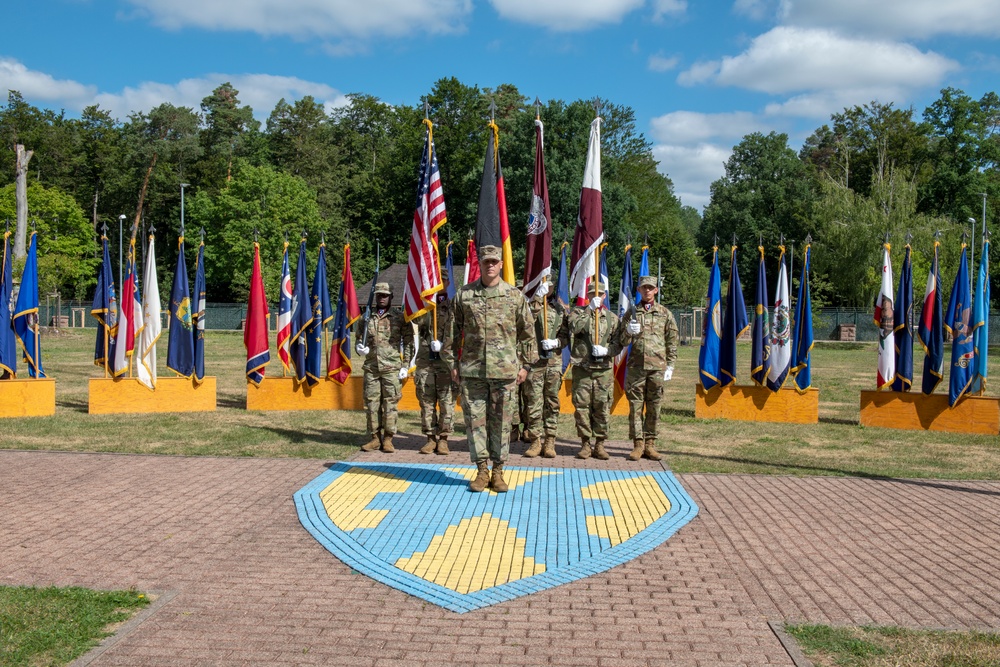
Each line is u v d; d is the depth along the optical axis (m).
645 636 4.78
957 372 12.49
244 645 4.60
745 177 75.31
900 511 7.70
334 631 4.81
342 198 71.88
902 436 12.09
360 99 84.00
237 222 60.16
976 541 6.76
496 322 8.13
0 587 5.42
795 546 6.57
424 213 10.23
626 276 14.20
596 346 9.84
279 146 76.19
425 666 4.36
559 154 47.12
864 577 5.85
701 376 13.62
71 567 5.88
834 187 50.75
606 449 10.89
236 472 9.09
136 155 72.25
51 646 4.53
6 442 10.82
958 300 12.57
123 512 7.37
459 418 13.55
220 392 17.08
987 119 67.25
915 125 70.44
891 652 4.58
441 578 5.72
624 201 48.62
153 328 13.69
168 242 69.50
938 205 65.88
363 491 8.19
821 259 50.03
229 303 61.16
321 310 14.28
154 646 4.58
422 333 10.39
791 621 5.02
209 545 6.43
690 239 66.94
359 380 14.31
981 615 5.16
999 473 9.49
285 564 6.01
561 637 4.75
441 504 7.74
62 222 60.84
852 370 26.66
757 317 13.62
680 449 10.89
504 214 10.55
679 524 7.10
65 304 61.47
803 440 11.70
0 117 76.00
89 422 12.59
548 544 6.53
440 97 60.91
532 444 10.24
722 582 5.71
